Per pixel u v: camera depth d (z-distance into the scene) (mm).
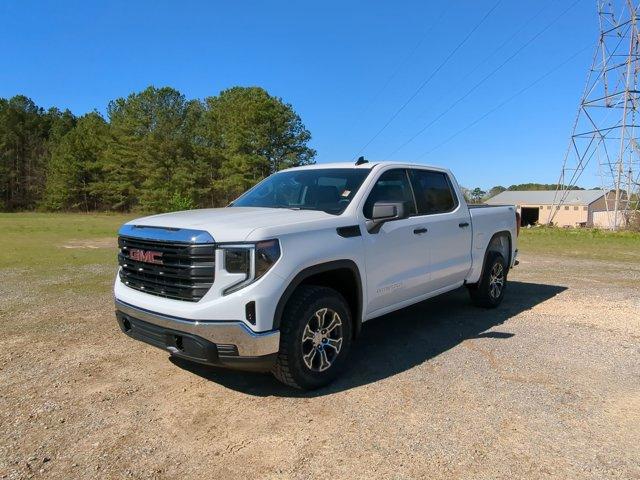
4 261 12070
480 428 3514
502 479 2924
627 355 5051
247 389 4199
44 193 78062
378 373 4543
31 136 85938
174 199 46281
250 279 3668
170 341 3854
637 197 39656
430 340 5555
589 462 3100
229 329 3629
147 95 65938
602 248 16906
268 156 58812
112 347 5270
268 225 3873
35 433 3457
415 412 3754
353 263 4391
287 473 2988
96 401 3963
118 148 67250
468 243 6191
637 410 3812
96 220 41000
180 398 4020
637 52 37094
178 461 3119
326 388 4207
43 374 4520
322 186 5043
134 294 4184
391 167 5262
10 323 6172
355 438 3379
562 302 7520
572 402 3936
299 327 3906
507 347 5297
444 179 6047
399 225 5004
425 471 3002
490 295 6871
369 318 4734
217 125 66188
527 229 33719
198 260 3730
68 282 9039
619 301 7602
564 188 53438
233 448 3268
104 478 2936
